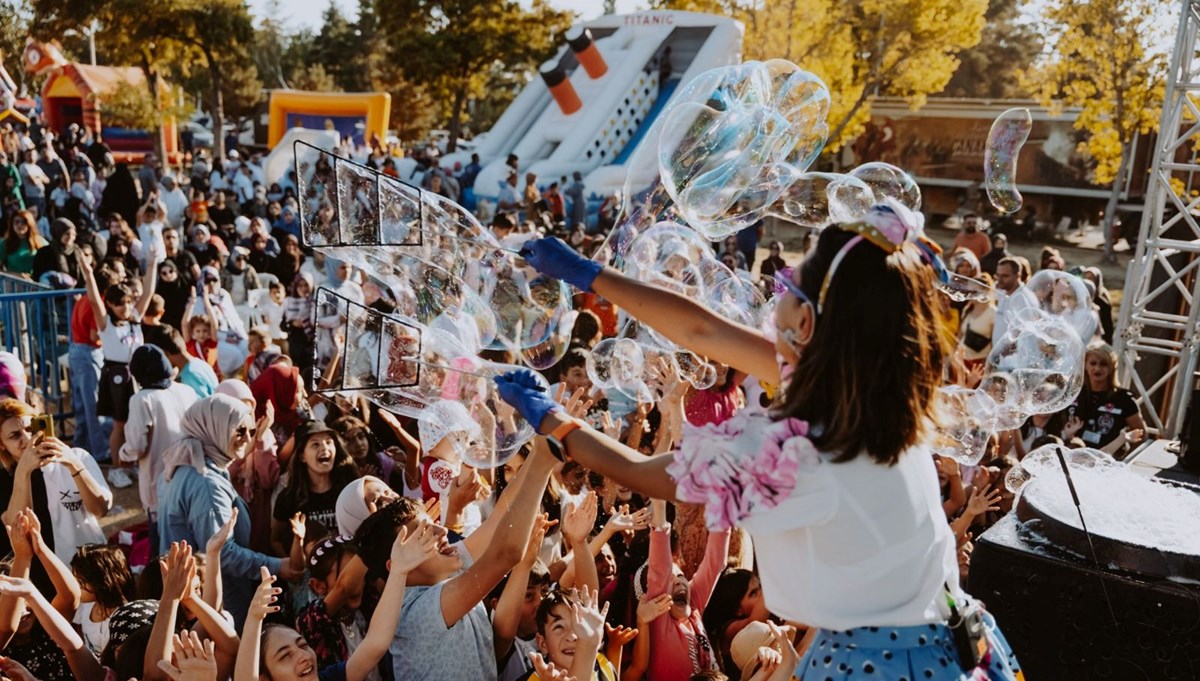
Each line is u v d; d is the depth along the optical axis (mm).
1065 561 2582
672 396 3998
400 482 5285
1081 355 4387
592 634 2807
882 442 1370
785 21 23203
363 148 22859
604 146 20703
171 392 5426
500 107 49688
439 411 2857
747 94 2693
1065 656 2590
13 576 3395
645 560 3895
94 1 24781
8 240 9812
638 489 1469
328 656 3271
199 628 3227
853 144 26516
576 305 6723
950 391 3146
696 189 2662
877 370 1366
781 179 2857
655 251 3402
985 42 32281
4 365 5426
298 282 8531
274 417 6000
